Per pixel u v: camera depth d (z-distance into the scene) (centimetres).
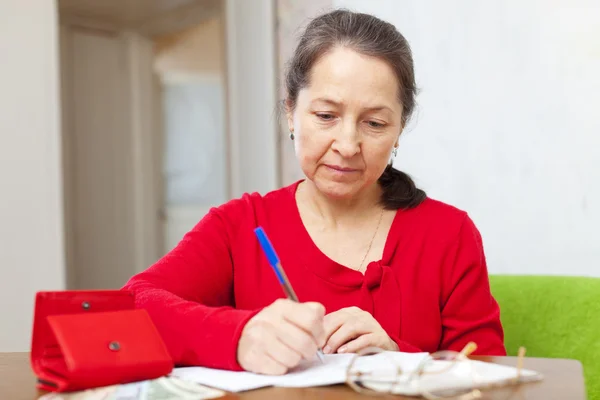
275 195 143
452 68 222
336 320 107
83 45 528
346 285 129
